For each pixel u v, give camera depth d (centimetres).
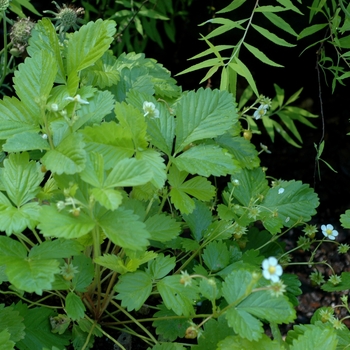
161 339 44
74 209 33
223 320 38
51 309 43
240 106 67
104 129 37
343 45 51
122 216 34
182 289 38
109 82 48
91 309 44
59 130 38
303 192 48
